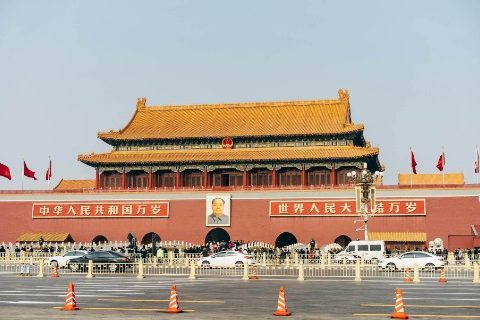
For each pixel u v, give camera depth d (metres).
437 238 99.50
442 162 105.44
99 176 120.31
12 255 88.25
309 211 105.44
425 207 101.06
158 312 31.86
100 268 69.12
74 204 113.56
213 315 30.69
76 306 33.62
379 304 35.47
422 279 57.84
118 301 37.19
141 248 93.12
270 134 115.62
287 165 114.00
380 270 72.06
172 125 124.19
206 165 116.75
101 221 112.38
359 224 103.00
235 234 107.56
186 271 72.56
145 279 58.09
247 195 108.31
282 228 106.12
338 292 43.28
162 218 110.38
